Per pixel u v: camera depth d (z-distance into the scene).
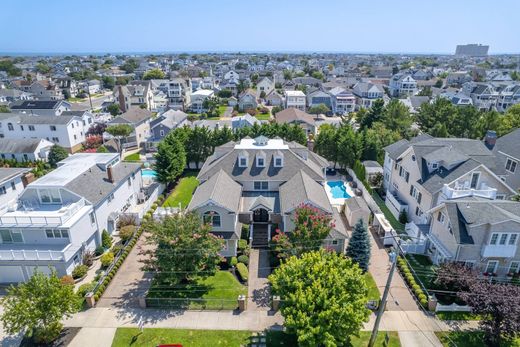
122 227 39.16
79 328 26.20
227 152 46.56
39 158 63.66
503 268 30.78
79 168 39.91
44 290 23.84
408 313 27.66
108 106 108.62
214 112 110.94
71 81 154.75
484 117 64.81
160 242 28.81
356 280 23.11
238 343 24.86
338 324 21.20
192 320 27.03
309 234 29.61
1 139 64.06
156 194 49.38
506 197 37.53
